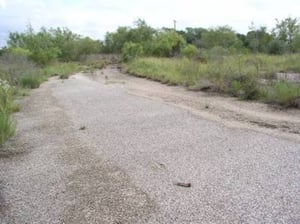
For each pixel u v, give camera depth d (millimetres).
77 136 7246
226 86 12969
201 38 56562
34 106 11633
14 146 6695
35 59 37969
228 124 7801
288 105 9547
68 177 4984
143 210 3895
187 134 7059
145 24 64875
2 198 4367
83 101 12297
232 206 3873
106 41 72562
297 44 31516
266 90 11062
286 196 4059
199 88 14133
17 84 17875
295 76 14875
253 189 4281
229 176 4727
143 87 16812
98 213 3875
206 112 9312
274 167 4996
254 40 36938
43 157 5973
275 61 21234
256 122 7918
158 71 22359
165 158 5602
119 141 6734
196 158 5539
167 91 14539
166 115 9094
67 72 31109
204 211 3795
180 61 24656
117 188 4516
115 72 32188
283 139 6426
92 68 38562
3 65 21312
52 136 7375
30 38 39906
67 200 4242
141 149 6152
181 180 4664
